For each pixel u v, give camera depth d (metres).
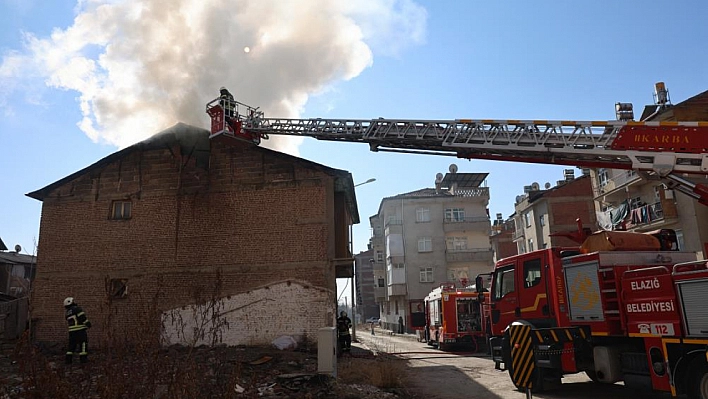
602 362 8.66
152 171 17.95
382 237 56.59
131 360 4.86
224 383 5.50
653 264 8.88
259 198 17.09
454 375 12.59
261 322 16.03
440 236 47.00
